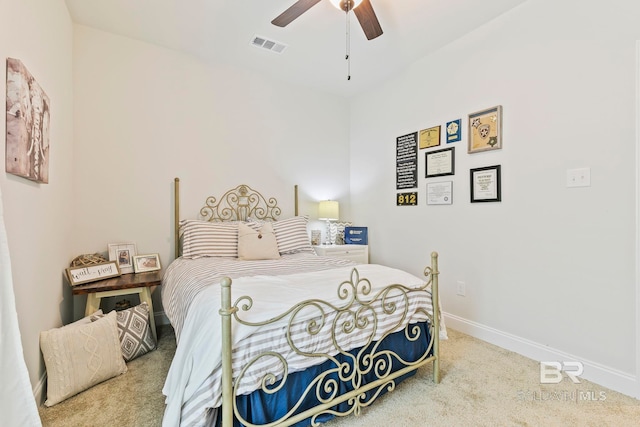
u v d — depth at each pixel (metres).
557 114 1.98
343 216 3.95
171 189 2.85
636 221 1.66
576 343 1.90
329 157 3.84
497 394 1.69
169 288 2.16
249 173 3.28
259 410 1.22
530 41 2.11
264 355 1.20
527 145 2.14
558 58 1.97
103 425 1.42
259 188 3.34
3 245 1.01
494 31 2.33
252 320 1.20
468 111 2.53
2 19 1.20
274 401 1.28
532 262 2.12
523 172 2.17
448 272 2.72
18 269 1.34
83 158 2.47
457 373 1.92
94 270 2.26
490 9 2.21
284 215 3.51
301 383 1.35
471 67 2.50
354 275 1.74
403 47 2.74
